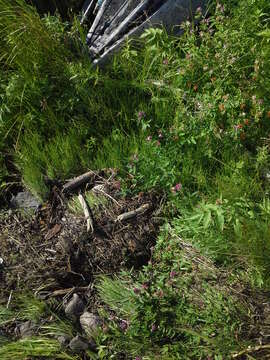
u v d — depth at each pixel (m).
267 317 1.15
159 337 1.12
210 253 1.21
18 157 1.50
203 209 1.14
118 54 1.66
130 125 1.55
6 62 1.60
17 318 1.22
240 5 1.55
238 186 1.30
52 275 1.27
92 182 1.44
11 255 1.32
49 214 1.40
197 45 1.66
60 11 1.91
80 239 1.31
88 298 1.25
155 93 1.58
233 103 1.39
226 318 1.12
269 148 1.40
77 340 1.15
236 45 1.47
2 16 1.63
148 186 1.36
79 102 1.56
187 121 1.40
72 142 1.51
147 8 1.73
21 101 1.52
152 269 1.25
